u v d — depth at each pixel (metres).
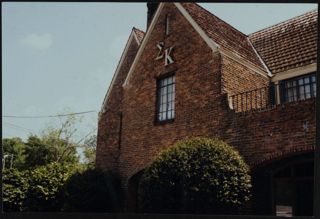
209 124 10.23
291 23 12.73
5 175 11.76
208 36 11.08
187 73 11.43
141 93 12.90
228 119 9.75
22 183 11.81
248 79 11.05
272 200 8.77
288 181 8.77
